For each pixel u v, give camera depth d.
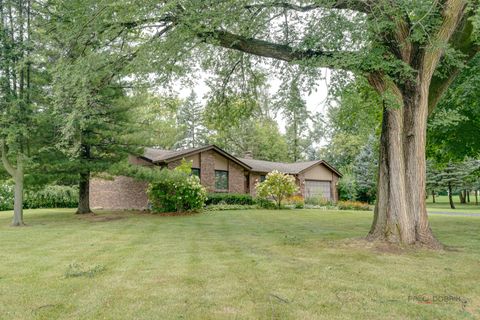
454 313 3.27
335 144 35.16
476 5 5.63
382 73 6.25
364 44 6.07
